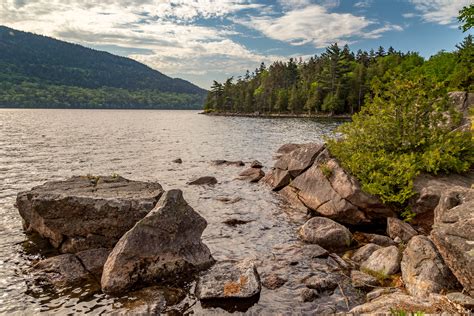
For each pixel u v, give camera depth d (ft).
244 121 354.95
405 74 57.52
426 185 45.68
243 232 47.55
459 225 27.25
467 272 24.95
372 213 47.57
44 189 45.65
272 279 33.60
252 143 159.63
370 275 33.65
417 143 51.75
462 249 25.46
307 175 58.49
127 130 240.94
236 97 548.72
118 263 32.73
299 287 32.63
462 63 160.45
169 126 286.46
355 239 44.19
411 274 29.55
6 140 165.37
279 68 573.74
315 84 437.99
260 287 31.91
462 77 146.10
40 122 317.63
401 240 42.11
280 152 124.16
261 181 78.23
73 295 31.53
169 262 34.63
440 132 52.65
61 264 36.06
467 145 50.34
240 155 123.44
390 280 32.37
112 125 295.07
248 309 29.45
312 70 535.60
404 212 45.24
